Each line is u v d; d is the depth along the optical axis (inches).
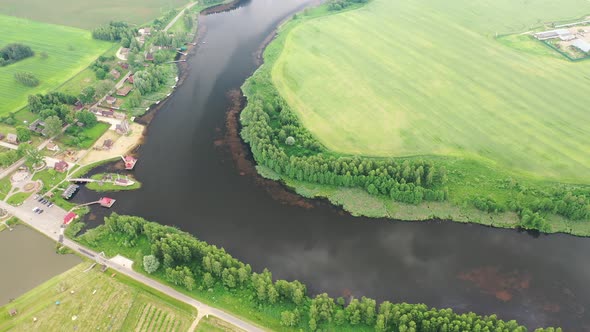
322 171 6594.5
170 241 5374.0
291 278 5457.7
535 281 5398.6
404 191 6264.8
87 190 6692.9
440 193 6220.5
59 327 4822.8
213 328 4803.2
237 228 6127.0
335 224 6176.2
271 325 4837.6
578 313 5039.4
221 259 5211.6
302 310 4960.6
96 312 4958.2
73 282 5280.5
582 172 6653.5
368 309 4648.1
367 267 5595.5
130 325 4832.7
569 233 5930.1
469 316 4537.4
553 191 6220.5
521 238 5925.2
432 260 5674.2
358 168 6550.2
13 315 4940.9
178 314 4931.1
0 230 5949.8
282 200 6560.0
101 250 5679.1
